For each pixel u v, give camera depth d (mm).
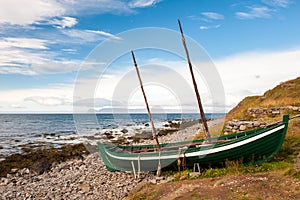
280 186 10984
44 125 86438
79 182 18062
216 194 11133
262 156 15266
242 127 23172
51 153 29922
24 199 15516
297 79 38781
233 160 15477
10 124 88812
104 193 15250
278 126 15062
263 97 39750
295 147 16281
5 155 30031
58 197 15414
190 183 13266
